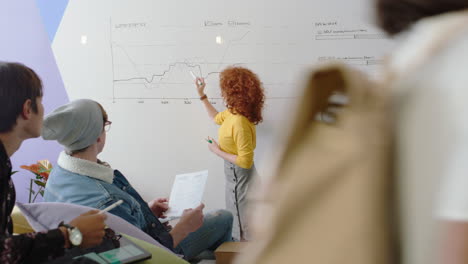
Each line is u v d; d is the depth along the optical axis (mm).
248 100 2395
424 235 334
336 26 2660
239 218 2521
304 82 367
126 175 2992
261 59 2750
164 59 2855
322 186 351
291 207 360
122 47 2891
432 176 328
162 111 2904
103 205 1485
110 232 1275
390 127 349
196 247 2074
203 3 2771
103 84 2945
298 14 2686
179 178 2039
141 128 2943
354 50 2658
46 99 3059
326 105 375
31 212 1335
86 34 2922
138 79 2898
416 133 337
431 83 334
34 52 3029
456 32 338
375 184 340
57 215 1318
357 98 349
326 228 347
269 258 369
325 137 362
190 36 2809
